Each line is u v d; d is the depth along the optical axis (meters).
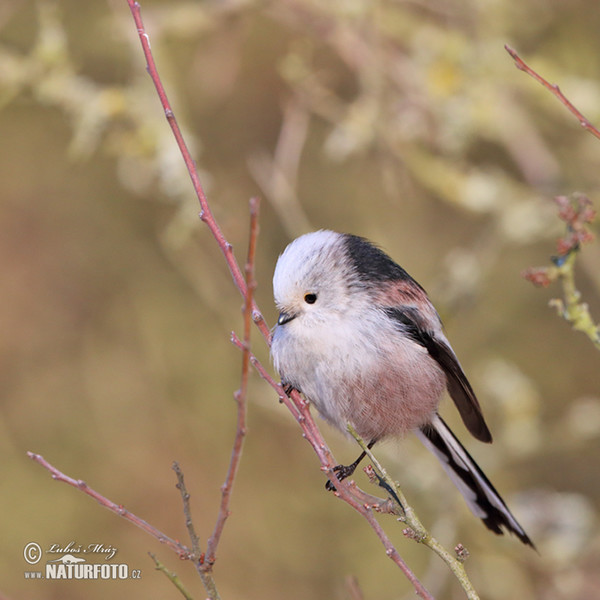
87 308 12.62
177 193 10.11
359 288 7.27
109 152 10.64
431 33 10.97
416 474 9.99
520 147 11.29
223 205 12.04
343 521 11.06
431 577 9.64
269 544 10.93
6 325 12.30
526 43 11.92
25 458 11.48
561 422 10.45
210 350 12.09
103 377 12.11
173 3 11.91
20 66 10.36
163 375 11.98
